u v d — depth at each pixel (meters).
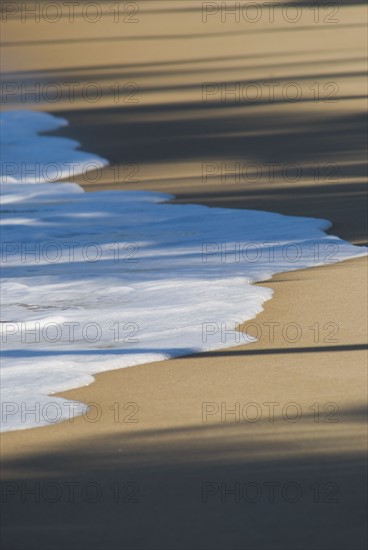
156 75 75.00
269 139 51.59
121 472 17.73
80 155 50.16
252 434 19.09
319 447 18.50
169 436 19.12
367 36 88.69
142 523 16.06
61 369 22.41
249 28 96.31
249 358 23.12
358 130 52.75
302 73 72.50
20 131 56.94
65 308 27.28
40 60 84.44
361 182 42.19
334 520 16.03
